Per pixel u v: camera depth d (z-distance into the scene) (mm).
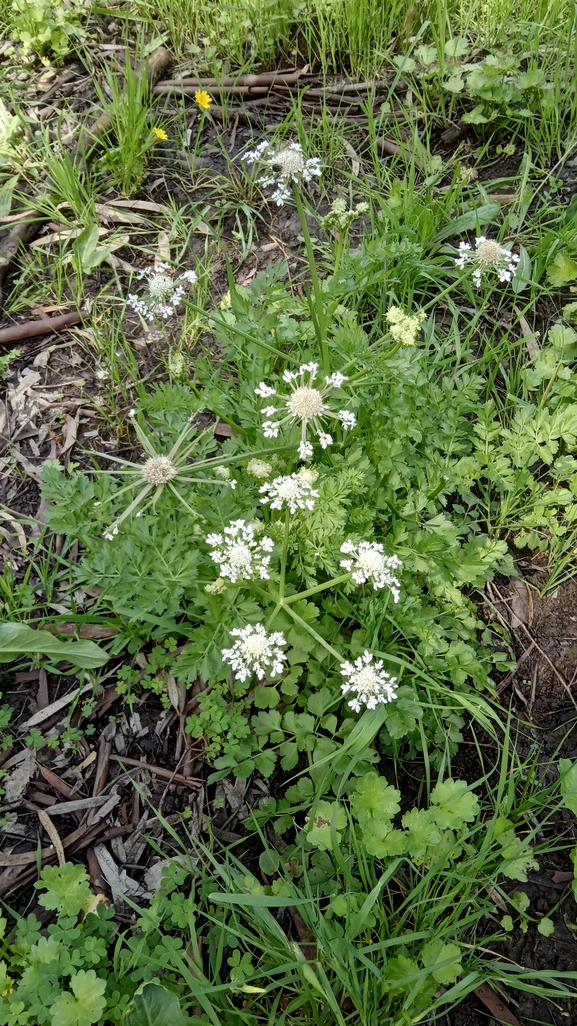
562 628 390
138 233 519
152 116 585
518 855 290
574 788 303
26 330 472
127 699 352
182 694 356
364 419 374
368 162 556
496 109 563
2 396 451
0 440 435
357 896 283
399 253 421
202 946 297
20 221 508
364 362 348
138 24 626
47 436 436
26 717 350
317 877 303
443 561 353
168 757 343
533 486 414
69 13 609
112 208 533
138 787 327
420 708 313
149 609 323
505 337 453
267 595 317
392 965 265
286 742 324
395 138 562
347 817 298
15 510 410
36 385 456
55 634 365
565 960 304
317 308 350
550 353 452
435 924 298
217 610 320
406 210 484
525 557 414
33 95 586
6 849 316
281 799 333
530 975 278
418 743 336
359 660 281
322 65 614
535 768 347
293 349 420
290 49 627
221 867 287
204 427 435
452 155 569
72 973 262
